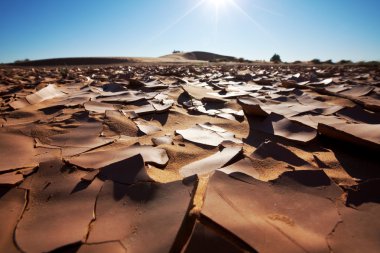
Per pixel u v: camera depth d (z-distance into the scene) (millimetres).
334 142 3299
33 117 4375
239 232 1479
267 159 2619
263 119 4297
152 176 2385
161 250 1464
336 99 5836
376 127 3051
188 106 5402
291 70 16859
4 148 2900
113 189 2090
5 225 1734
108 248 1521
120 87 7164
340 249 1489
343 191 2041
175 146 3145
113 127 3760
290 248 1430
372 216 1768
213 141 3324
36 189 2152
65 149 2984
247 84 8828
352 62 32781
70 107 4859
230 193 1885
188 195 1919
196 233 1463
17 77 11344
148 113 4656
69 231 1660
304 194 1984
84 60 39812
